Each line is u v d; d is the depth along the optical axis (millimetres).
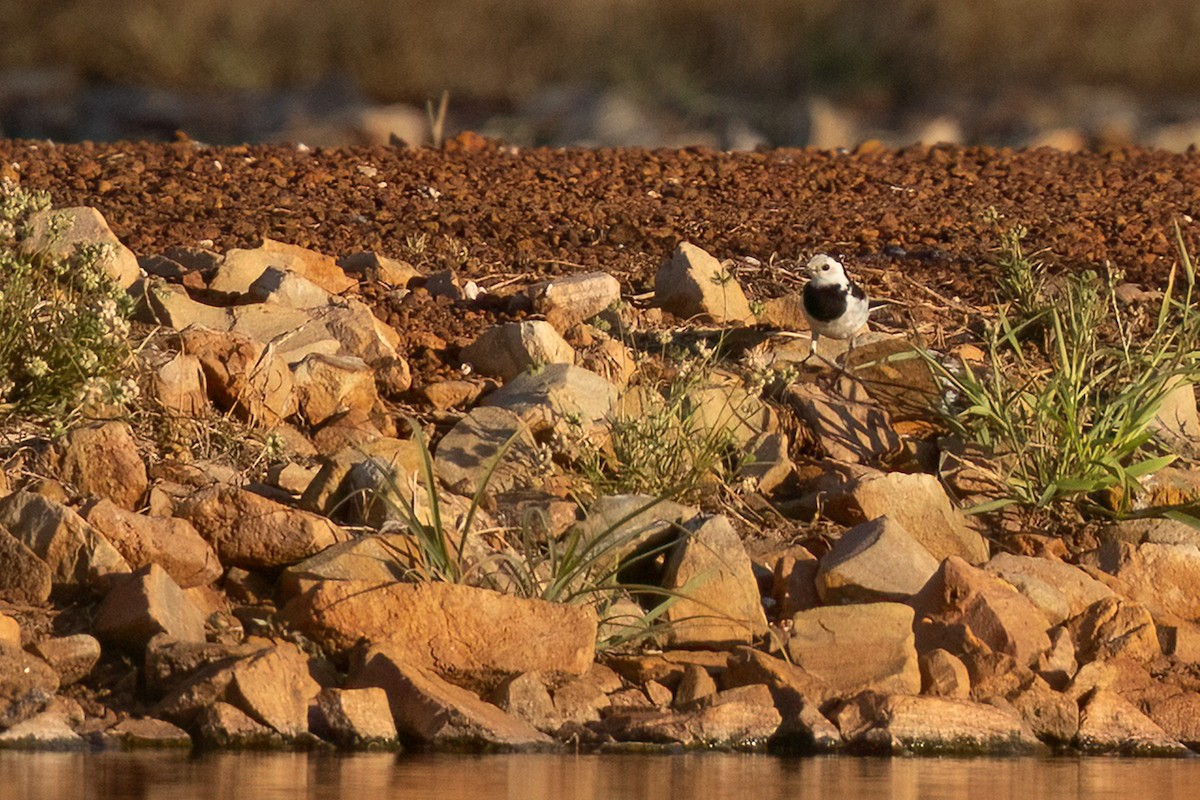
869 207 26344
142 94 50688
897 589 16984
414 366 20125
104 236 20250
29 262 18703
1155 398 19516
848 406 20109
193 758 13734
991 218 23281
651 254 23703
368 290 21672
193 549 16156
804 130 46406
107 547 15758
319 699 14695
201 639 15438
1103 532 18969
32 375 17734
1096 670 16422
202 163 27078
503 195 26156
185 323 19547
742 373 20266
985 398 19609
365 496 16984
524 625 15672
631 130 47688
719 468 19094
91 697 14797
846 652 16094
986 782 13742
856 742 15203
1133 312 22281
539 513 16750
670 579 16734
